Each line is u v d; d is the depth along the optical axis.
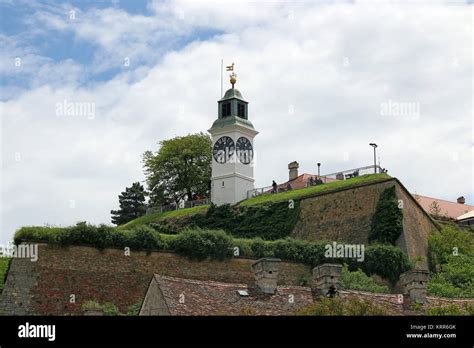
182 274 97.25
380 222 116.75
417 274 66.31
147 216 148.12
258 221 130.50
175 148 162.00
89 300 91.38
